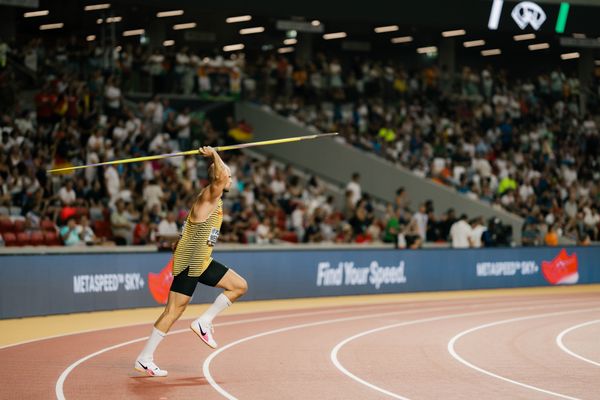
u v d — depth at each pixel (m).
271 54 35.94
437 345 13.48
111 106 27.77
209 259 10.58
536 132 35.00
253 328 15.62
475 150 32.19
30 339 13.94
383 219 28.69
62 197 21.55
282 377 10.55
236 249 20.70
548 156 33.66
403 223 25.67
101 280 18.27
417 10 31.66
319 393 9.56
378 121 32.78
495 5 32.38
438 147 31.89
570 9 33.22
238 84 31.92
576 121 36.41
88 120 26.14
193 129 28.61
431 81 35.62
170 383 10.08
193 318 17.16
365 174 30.47
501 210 29.89
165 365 11.41
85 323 16.17
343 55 44.88
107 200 23.06
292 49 43.22
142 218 21.58
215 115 31.39
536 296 22.84
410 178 30.23
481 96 36.62
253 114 31.75
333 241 24.50
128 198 23.58
